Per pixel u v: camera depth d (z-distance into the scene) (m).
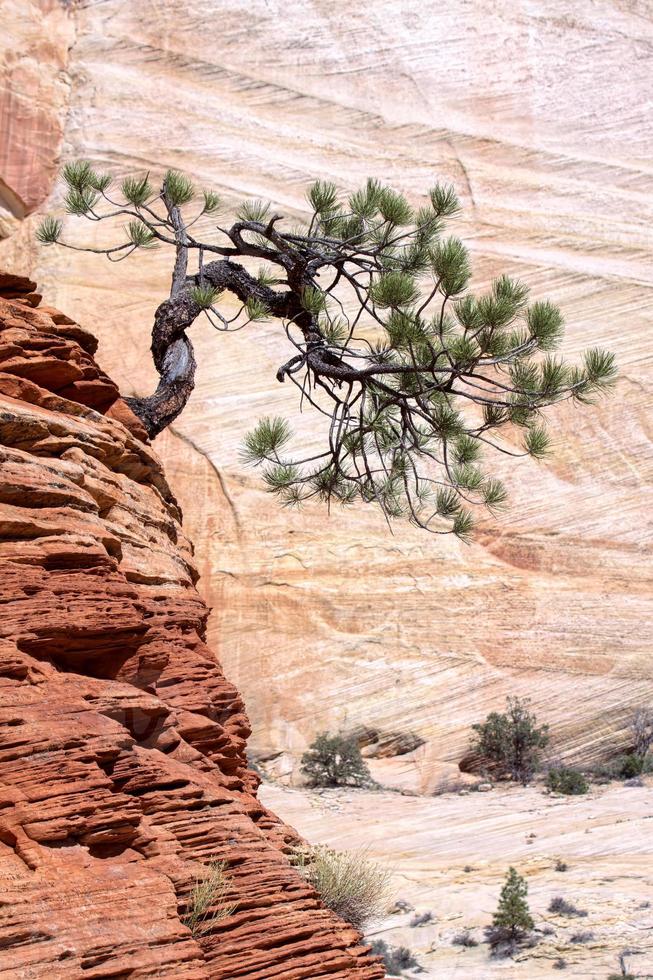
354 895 8.03
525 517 23.23
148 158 27.80
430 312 24.81
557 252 26.41
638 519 23.31
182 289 10.89
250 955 5.80
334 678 21.83
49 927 4.68
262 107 28.64
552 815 15.68
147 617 7.65
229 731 7.96
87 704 5.80
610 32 29.53
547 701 21.58
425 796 19.22
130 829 5.42
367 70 28.97
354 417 11.16
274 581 22.64
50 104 28.80
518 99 28.59
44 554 6.34
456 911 11.27
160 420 10.22
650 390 24.55
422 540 22.91
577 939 10.09
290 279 10.97
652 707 21.34
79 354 8.29
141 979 4.80
